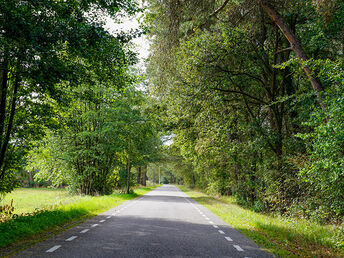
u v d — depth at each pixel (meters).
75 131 26.48
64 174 27.83
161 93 20.12
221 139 19.92
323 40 14.16
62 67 9.98
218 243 7.88
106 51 10.72
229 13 15.24
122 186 35.47
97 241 7.70
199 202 24.42
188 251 6.77
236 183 24.33
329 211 11.34
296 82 19.00
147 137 34.25
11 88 13.25
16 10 8.12
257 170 19.73
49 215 11.45
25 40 8.35
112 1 10.37
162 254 6.39
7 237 7.57
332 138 8.84
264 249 7.28
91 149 27.19
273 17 13.73
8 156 13.89
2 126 12.32
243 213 15.02
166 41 16.36
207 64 15.55
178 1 14.73
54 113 14.52
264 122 22.80
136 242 7.66
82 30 9.59
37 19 8.99
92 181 28.88
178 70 17.78
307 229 10.48
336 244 8.09
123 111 27.61
